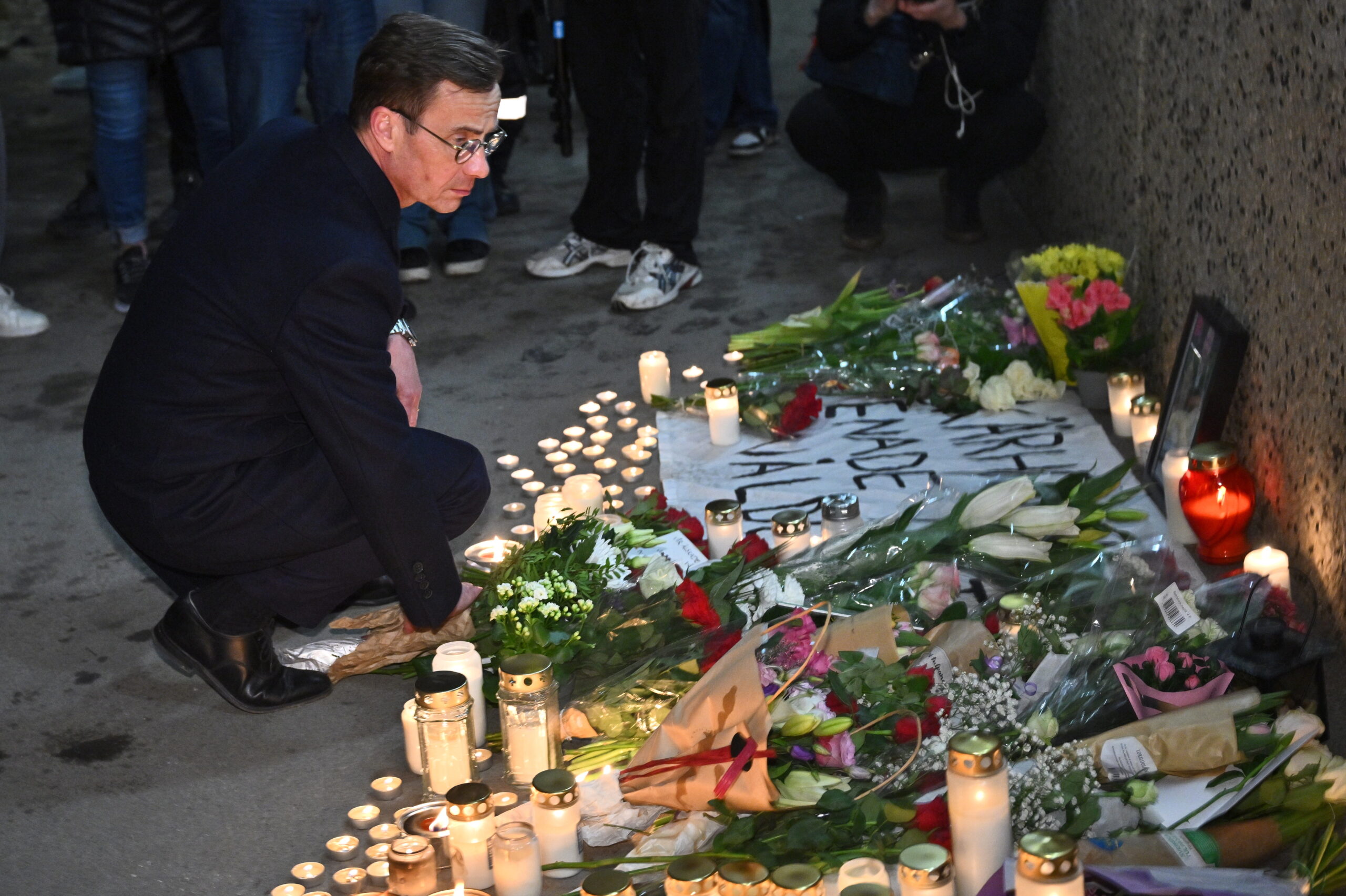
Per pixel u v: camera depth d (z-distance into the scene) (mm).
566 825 2299
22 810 2639
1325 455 2896
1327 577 2900
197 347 2623
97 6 4984
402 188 2658
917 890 1993
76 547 3748
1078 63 5090
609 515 3238
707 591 2814
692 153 5254
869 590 2797
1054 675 2539
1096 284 4016
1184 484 3225
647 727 2561
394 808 2582
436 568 2762
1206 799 2256
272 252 2551
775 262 5746
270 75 4902
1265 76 3184
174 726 2896
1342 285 2785
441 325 5262
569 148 6332
